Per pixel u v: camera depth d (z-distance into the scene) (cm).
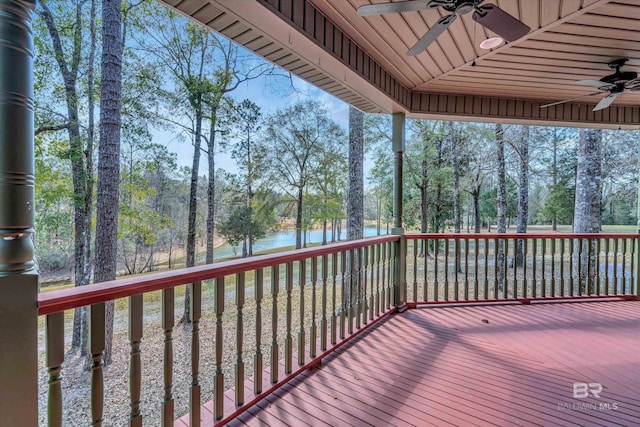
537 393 213
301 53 264
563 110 457
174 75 926
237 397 187
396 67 349
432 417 187
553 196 1252
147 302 795
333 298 277
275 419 184
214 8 207
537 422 183
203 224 1086
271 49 261
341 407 196
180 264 1038
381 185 1380
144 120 868
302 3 235
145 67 874
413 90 414
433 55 323
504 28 219
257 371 200
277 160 1195
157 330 661
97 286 121
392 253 392
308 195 1256
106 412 406
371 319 340
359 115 875
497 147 1067
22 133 96
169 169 945
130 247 979
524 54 319
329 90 349
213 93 981
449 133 1168
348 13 254
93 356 119
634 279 450
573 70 356
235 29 232
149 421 381
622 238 447
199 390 162
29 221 99
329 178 1276
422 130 1162
